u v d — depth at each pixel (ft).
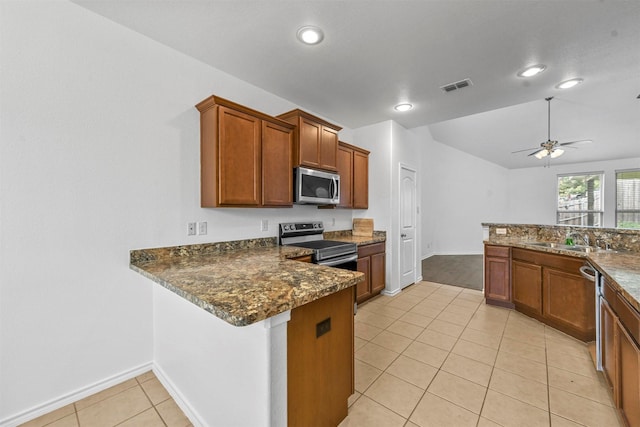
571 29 6.28
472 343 8.13
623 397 4.86
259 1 5.54
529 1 5.46
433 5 5.60
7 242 5.04
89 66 5.91
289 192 9.03
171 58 7.16
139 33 6.60
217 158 7.16
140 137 6.64
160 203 6.98
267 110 9.59
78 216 5.80
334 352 4.87
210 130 7.30
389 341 8.27
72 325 5.74
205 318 4.81
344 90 9.53
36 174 5.31
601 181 22.16
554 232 11.00
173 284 4.52
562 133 18.31
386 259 12.88
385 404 5.56
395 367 6.89
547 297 9.25
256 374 3.75
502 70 8.13
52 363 5.50
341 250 9.74
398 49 7.11
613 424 5.00
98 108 6.03
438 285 14.51
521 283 10.29
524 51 7.16
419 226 15.52
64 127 5.61
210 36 6.69
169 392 5.99
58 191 5.55
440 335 8.66
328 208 12.21
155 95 6.89
